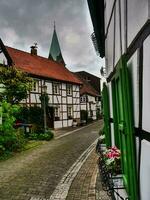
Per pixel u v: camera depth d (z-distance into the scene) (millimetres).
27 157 10953
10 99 15500
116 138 4820
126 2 3205
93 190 6168
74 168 8695
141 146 2631
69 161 9906
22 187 6812
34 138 16609
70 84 28609
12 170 8703
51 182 7180
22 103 19766
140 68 2518
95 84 49281
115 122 4879
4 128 11758
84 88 37000
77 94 30359
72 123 28344
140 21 2447
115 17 4340
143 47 2393
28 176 7887
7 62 18641
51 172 8289
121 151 3869
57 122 25453
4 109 11922
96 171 8055
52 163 9633
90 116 37500
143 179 2594
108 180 3844
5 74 15555
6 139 11742
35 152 12180
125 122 3105
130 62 3025
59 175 7887
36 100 21703
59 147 13625
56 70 28656
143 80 2436
